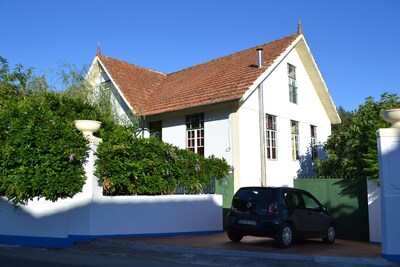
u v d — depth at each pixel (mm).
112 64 22031
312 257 9070
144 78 22797
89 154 11344
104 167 11383
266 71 17266
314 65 21156
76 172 11164
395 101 14305
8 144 10867
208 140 17312
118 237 11500
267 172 17750
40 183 10828
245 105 16922
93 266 8336
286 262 8820
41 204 11445
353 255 9469
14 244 11594
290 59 20328
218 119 17062
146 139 12609
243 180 16250
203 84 19234
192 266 8484
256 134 17297
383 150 9148
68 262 8781
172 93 20047
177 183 13266
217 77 19344
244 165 16422
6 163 10898
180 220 13023
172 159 13141
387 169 9086
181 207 13102
